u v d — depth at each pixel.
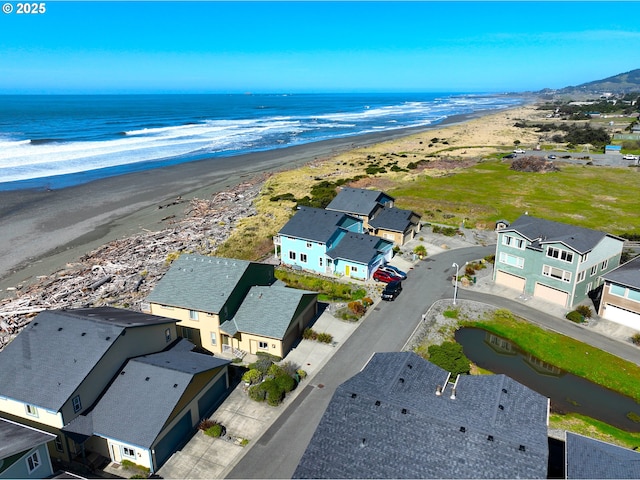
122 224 67.19
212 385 29.19
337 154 129.75
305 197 79.25
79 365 25.48
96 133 163.88
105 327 27.88
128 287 46.28
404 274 48.38
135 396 25.69
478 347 37.38
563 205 77.25
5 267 52.44
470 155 124.31
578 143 144.00
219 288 35.88
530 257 43.94
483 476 18.30
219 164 113.94
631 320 38.50
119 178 95.94
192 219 68.62
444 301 43.50
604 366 34.03
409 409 21.09
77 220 69.00
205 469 24.22
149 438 23.48
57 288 46.19
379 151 133.12
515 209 74.62
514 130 183.25
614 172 102.25
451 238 60.59
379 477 18.81
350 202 62.22
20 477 20.67
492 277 48.34
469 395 22.66
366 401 21.78
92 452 25.19
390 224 58.25
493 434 19.64
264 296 36.88
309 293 38.09
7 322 39.69
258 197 81.88
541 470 18.19
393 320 40.00
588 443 21.03
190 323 35.41
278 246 54.41
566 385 32.75
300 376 31.84
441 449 19.39
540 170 102.56
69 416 24.19
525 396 22.77
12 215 70.88
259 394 29.45
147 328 29.77
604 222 68.50
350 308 41.25
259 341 34.25
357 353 34.97
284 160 120.50
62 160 112.69
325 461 19.73
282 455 25.17
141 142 146.00
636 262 41.25
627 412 29.92
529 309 42.16
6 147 127.25
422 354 34.97
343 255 48.59
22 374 25.42
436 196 81.94
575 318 39.72
